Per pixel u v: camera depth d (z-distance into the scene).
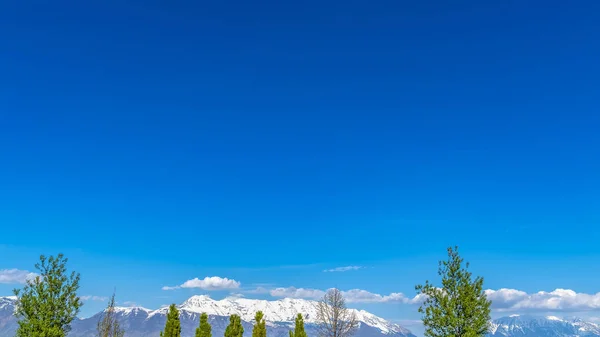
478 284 49.16
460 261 50.22
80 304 55.28
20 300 52.31
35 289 53.22
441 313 47.88
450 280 49.62
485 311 47.84
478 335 46.94
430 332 47.94
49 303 52.56
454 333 46.97
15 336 51.00
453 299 48.16
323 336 72.62
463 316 47.53
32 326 51.22
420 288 50.44
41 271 54.31
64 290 54.50
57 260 55.34
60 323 53.59
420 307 49.53
